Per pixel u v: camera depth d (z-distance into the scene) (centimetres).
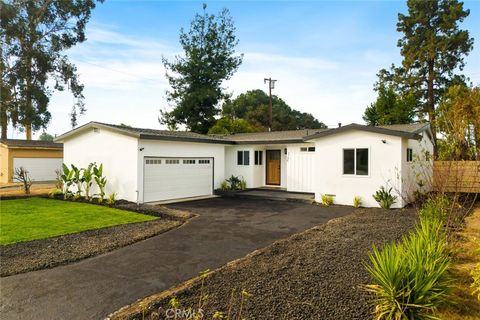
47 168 2498
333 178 1345
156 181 1388
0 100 2617
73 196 1432
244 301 405
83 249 675
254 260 582
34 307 420
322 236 754
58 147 2548
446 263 445
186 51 3155
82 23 2936
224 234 832
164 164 1423
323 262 550
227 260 620
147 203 1324
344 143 1320
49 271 556
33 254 639
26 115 2686
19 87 2714
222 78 3186
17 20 2606
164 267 580
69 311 409
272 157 1844
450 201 829
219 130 2975
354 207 1269
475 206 1149
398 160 1202
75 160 1546
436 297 372
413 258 409
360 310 376
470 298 420
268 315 367
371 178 1258
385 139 1227
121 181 1362
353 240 699
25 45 2697
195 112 3128
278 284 457
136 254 657
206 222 986
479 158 839
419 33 2478
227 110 5047
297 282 462
